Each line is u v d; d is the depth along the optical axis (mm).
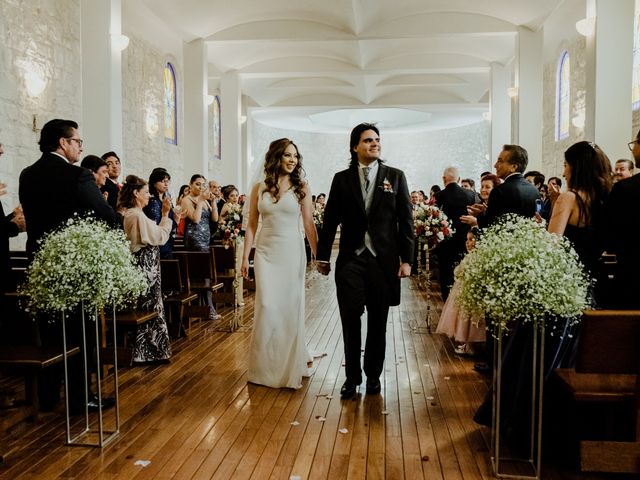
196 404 3633
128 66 10750
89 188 3408
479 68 15117
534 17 11195
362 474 2656
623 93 7355
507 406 2982
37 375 3340
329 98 19500
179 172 13812
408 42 14008
